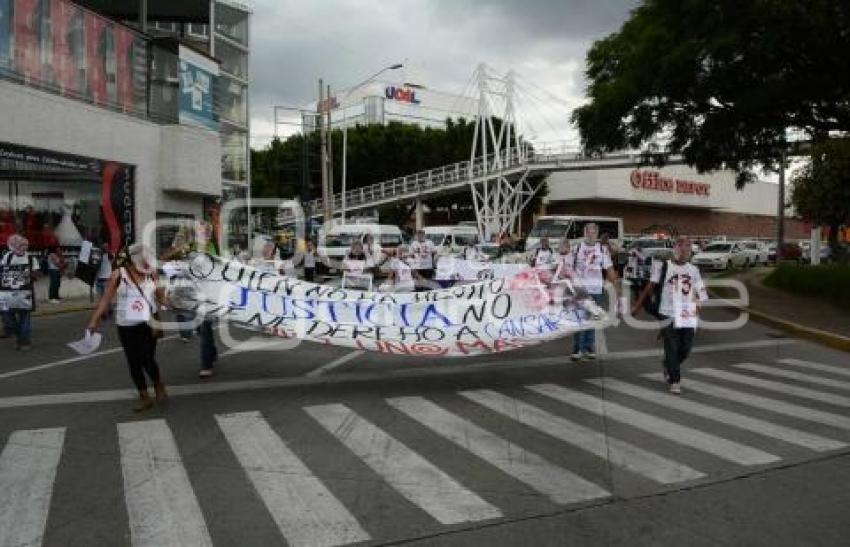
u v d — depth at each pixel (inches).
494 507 215.5
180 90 1127.6
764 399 362.0
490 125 2561.5
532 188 2551.7
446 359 460.1
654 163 1072.8
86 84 941.8
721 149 963.3
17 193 804.6
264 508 213.5
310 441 279.7
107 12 1478.8
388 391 367.9
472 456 263.0
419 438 284.7
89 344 326.6
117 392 362.6
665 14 810.8
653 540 194.1
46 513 209.8
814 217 1721.2
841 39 711.7
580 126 1036.5
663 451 271.6
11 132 792.9
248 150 1567.4
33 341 534.9
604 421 313.4
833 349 547.2
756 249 1868.8
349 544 190.4
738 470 251.1
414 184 2573.8
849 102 814.5
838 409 342.3
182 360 454.3
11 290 491.2
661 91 844.0
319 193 2768.2
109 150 954.1
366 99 4480.8
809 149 1114.1
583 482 237.1
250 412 323.0
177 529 198.8
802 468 254.4
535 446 275.7
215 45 1478.8
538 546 189.9
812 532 200.1
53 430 293.4
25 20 837.8
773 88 762.2
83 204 907.4
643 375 418.0
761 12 697.0
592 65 1027.3
